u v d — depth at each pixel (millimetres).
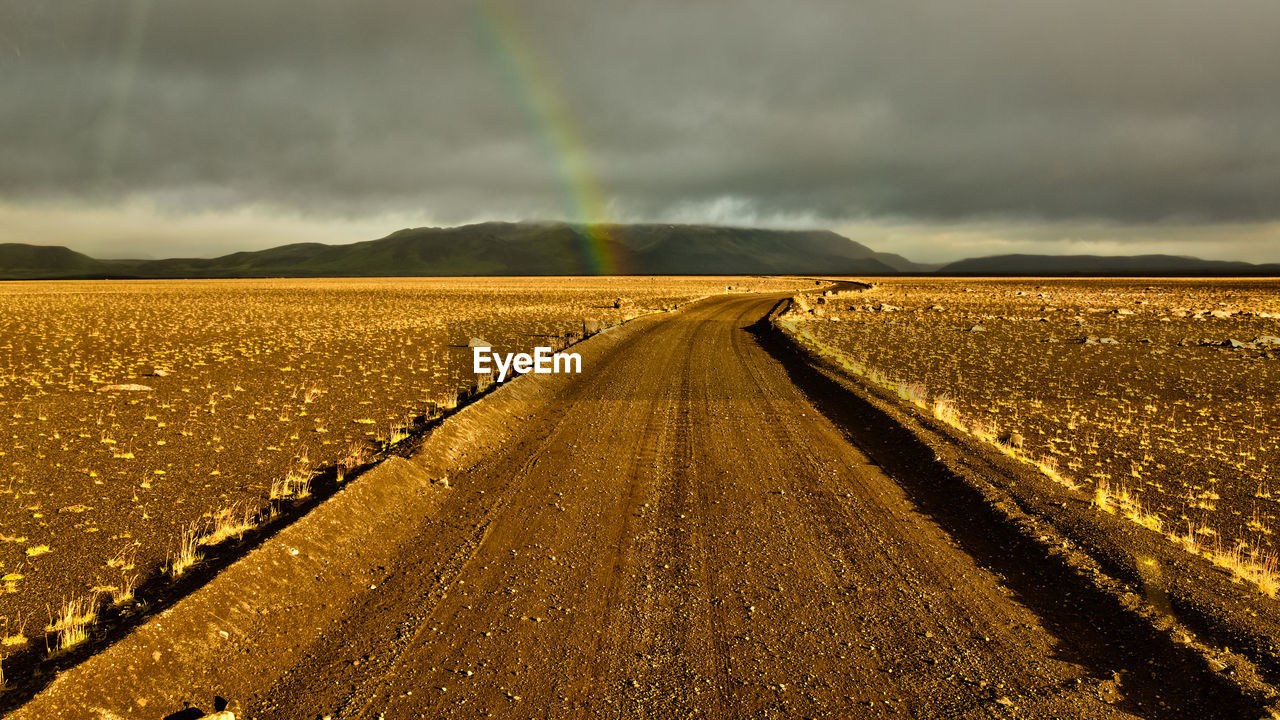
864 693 5035
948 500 9438
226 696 4961
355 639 5781
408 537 8086
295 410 15320
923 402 16062
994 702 4930
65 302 63250
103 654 4797
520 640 5727
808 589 6730
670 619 6109
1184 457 12344
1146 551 7297
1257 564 7371
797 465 11195
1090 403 17500
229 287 120938
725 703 4887
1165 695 5031
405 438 11992
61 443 12016
